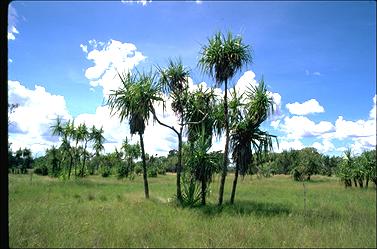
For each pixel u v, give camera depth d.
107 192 24.92
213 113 21.00
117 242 8.77
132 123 20.28
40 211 12.96
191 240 8.96
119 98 20.03
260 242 9.06
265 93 18.84
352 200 18.44
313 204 17.89
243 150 18.88
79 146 48.91
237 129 18.83
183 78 20.61
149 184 39.28
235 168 19.20
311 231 9.96
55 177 49.88
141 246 8.62
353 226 10.53
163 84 20.31
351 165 35.75
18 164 66.31
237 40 17.89
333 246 8.53
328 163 60.38
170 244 8.68
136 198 20.22
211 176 19.05
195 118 20.81
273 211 15.11
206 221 12.07
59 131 46.66
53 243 8.68
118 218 12.06
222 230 9.98
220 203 18.34
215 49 17.81
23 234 9.33
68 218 11.60
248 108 19.06
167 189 29.75
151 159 78.75
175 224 11.04
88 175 56.22
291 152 62.41
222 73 17.97
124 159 55.56
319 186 37.19
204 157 18.78
